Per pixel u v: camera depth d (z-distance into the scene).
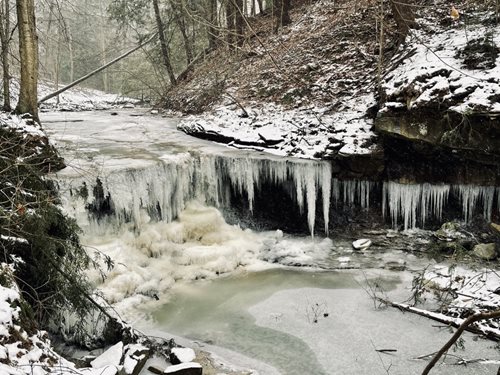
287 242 8.99
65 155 8.98
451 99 7.97
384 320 6.38
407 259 8.19
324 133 9.96
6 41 8.21
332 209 9.48
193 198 9.33
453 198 8.78
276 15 17.27
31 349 3.84
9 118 7.11
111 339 5.64
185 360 5.32
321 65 12.75
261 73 13.91
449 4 11.32
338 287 7.41
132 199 8.05
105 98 24.44
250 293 7.33
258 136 10.39
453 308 6.32
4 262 4.82
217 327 6.36
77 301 5.50
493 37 8.85
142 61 23.22
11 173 5.48
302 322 6.41
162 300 7.18
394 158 9.00
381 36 9.75
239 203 9.58
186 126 12.20
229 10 14.68
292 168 9.09
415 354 5.59
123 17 18.70
